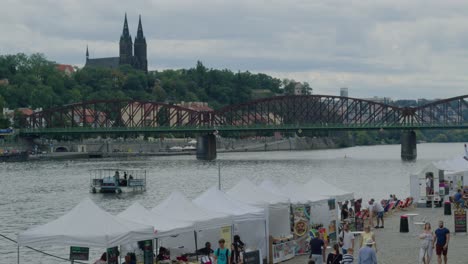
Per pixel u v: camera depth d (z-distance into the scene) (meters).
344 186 170.75
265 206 62.50
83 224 50.28
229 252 52.88
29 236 49.78
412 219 76.62
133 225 52.25
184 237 62.94
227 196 62.66
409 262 59.44
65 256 76.31
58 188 176.75
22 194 161.62
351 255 50.97
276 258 61.53
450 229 77.62
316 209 70.19
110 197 155.25
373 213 81.88
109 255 52.06
